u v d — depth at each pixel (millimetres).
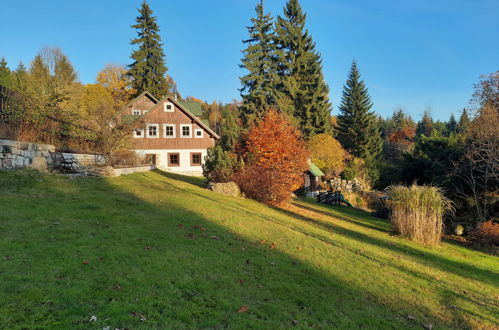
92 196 10938
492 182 18562
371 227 16625
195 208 11883
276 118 20969
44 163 13828
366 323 5340
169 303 4656
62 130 16797
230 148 20375
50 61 47750
